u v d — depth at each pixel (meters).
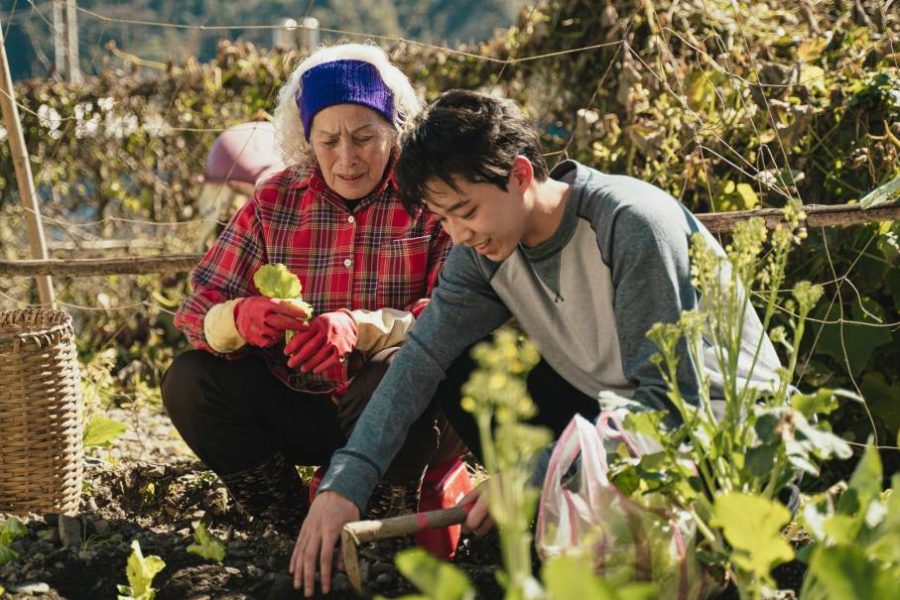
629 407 2.15
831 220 3.13
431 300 2.61
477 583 2.56
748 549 1.70
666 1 4.50
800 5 4.36
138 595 2.43
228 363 2.81
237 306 2.73
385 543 2.85
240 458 2.84
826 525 1.67
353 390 2.75
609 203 2.34
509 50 5.32
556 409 2.67
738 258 2.02
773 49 4.31
